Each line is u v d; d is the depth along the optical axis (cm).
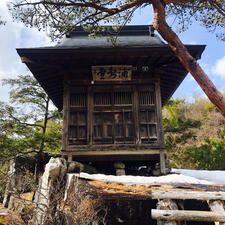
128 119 725
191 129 1916
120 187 456
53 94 994
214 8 616
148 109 734
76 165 609
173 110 1634
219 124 2023
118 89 755
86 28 643
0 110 1027
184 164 1254
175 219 359
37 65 740
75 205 402
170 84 951
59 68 755
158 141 700
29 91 1145
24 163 1027
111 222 633
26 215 483
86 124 721
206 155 1141
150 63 755
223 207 385
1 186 1089
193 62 488
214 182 524
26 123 1105
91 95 748
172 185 454
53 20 614
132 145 698
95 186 457
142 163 825
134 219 667
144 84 757
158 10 525
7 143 976
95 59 717
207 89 469
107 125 720
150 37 888
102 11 572
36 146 1056
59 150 1123
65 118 722
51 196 446
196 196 403
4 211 739
